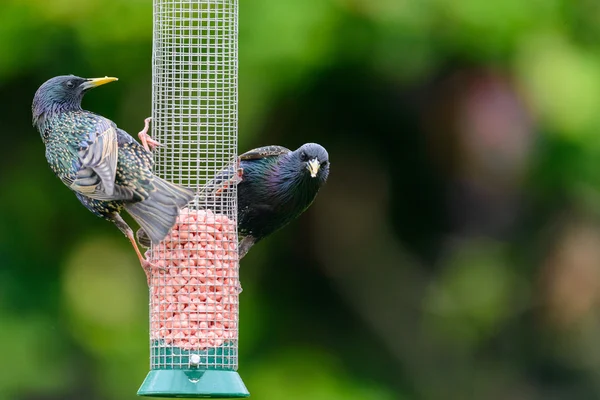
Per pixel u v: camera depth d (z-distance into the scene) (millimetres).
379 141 17641
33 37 16062
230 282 11125
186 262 11039
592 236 17797
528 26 16531
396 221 18047
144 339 16969
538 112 16625
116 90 16141
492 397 17797
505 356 17984
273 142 16750
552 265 17953
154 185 10391
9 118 16906
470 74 16828
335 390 17203
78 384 16906
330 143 17500
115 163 10258
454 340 17938
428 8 16109
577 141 16719
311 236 17922
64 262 17250
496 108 16859
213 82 11797
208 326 10977
